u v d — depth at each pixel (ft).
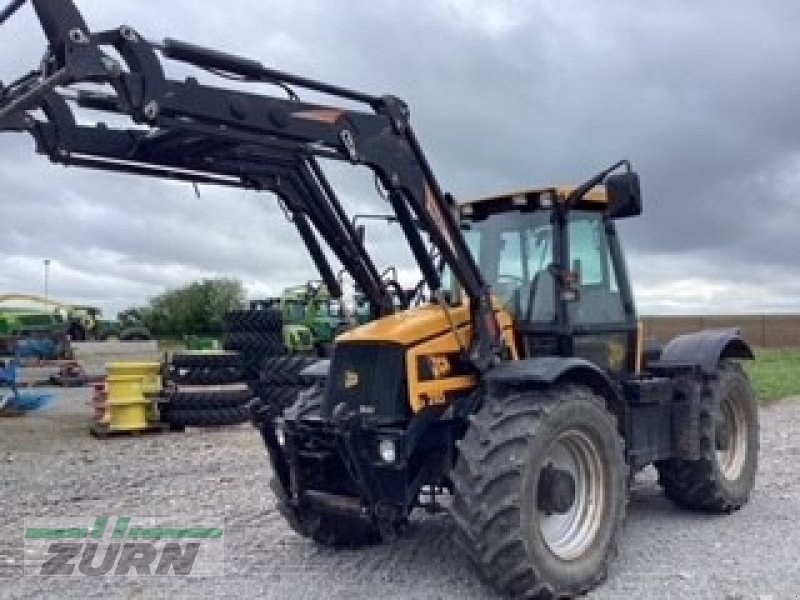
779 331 150.00
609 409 20.35
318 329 66.13
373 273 21.24
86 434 42.86
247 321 49.65
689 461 23.71
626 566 19.60
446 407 18.70
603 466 18.72
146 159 17.48
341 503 19.22
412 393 18.13
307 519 20.77
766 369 78.89
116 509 25.77
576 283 20.93
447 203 19.10
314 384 21.45
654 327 150.92
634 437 21.80
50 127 16.29
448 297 21.09
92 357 107.04
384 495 18.37
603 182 20.85
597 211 22.50
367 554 20.95
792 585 17.95
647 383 21.95
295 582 18.81
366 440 18.26
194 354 46.98
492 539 16.75
